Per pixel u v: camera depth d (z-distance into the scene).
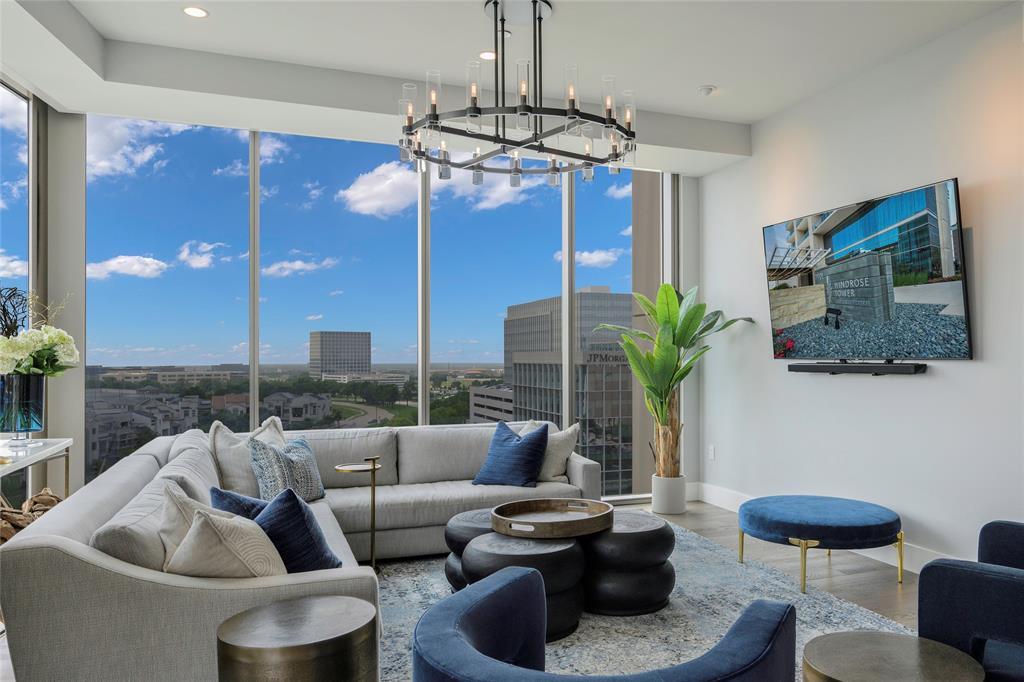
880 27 3.52
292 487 3.74
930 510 3.68
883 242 3.83
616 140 3.10
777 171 4.81
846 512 3.52
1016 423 3.25
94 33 3.48
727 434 5.36
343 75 4.05
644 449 5.72
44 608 1.81
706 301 5.60
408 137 2.88
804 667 1.65
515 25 3.46
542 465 4.47
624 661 2.63
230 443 3.87
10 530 2.96
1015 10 3.26
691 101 4.59
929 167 3.71
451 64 3.97
